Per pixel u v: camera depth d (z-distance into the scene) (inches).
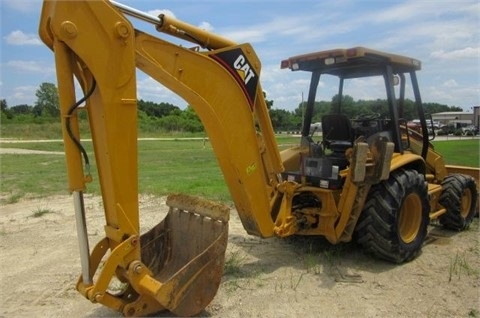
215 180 458.3
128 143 134.9
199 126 1900.8
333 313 153.4
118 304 136.9
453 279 183.5
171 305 136.6
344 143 212.8
